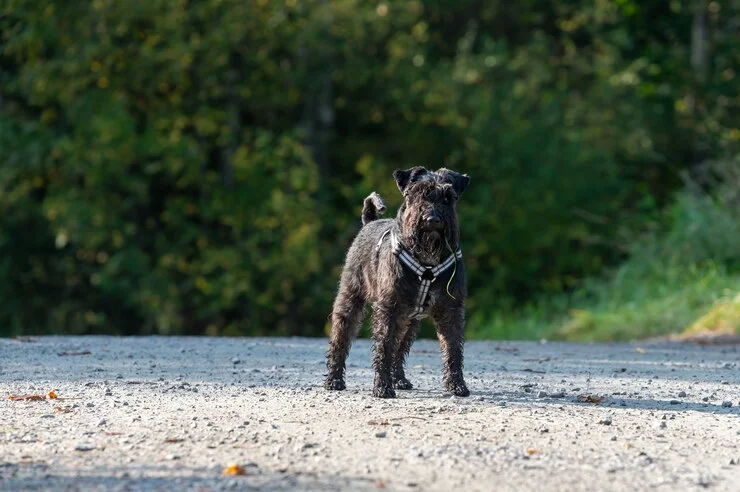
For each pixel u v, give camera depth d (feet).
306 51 79.71
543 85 88.58
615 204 80.07
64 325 79.71
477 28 94.73
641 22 95.76
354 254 25.93
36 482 16.21
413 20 83.20
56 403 23.08
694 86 88.43
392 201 76.54
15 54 78.69
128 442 18.89
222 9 75.82
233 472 16.66
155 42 75.15
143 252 75.36
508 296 79.30
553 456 18.17
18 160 72.79
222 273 75.10
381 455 17.94
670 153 90.27
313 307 77.36
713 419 22.09
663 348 41.88
